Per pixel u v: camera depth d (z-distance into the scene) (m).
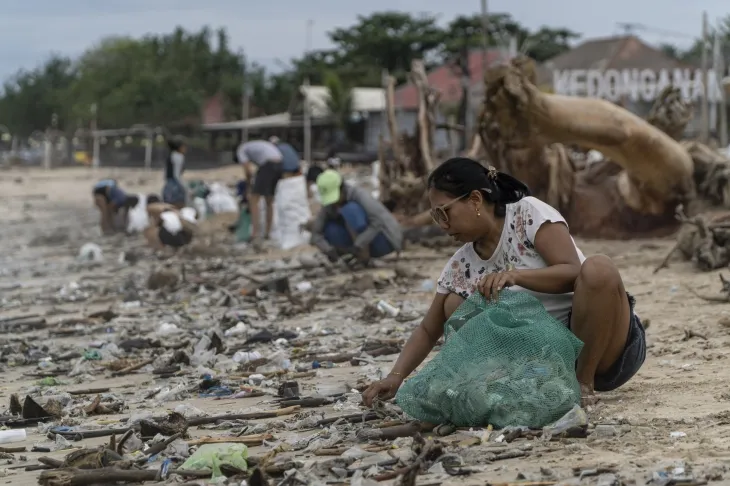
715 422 5.71
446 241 19.19
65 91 110.50
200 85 104.44
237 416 6.92
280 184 21.61
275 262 19.16
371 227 16.56
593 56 73.31
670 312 10.47
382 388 6.32
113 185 29.38
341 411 6.92
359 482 4.92
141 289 17.03
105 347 10.88
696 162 18.12
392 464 5.24
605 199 18.95
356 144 81.69
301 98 83.75
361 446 5.70
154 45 108.94
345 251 16.69
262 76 101.94
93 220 39.31
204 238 24.14
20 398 8.54
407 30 98.75
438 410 5.97
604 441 5.41
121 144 109.12
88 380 9.37
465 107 36.56
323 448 5.73
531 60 16.36
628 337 6.30
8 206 49.97
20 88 122.25
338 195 16.52
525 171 18.59
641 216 18.62
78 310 15.01
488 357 5.88
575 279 6.03
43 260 23.94
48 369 10.19
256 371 9.12
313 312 12.88
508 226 6.12
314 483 4.95
